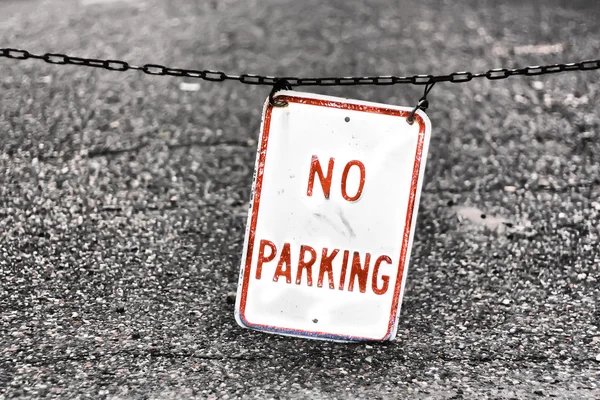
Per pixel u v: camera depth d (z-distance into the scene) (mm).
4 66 7172
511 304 3572
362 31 8562
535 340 3266
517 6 9547
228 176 4988
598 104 6184
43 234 4141
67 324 3307
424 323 3396
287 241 3018
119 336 3225
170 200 4613
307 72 7129
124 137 5559
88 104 6227
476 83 6723
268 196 2996
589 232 4246
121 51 7738
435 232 4293
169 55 7613
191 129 5746
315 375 2975
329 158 2980
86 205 4508
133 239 4129
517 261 3965
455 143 5508
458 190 4812
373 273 3035
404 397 2850
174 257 3961
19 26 8758
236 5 9961
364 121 2969
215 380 2930
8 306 3432
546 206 4566
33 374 2939
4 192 4625
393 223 3008
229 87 6688
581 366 3072
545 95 6406
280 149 2979
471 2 9867
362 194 2992
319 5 9891
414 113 2969
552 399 2850
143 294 3588
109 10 9609
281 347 3156
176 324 3334
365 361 3076
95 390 2854
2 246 3990
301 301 3045
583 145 5438
